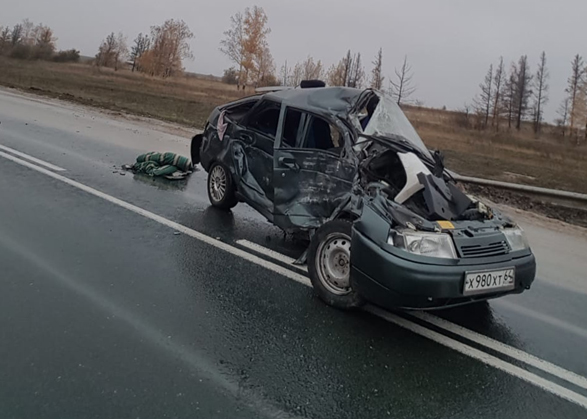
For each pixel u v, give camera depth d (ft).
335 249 11.60
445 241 9.98
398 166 12.83
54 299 10.28
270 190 15.74
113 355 8.51
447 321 11.50
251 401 7.67
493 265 10.12
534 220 24.79
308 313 11.09
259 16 127.03
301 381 8.38
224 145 18.53
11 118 34.58
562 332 11.54
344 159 12.73
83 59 180.86
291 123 15.24
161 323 9.84
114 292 10.96
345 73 126.82
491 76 155.12
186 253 14.01
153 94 91.04
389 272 9.71
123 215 16.75
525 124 151.53
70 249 13.14
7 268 11.49
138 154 28.40
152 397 7.48
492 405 8.29
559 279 15.78
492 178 41.14
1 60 132.77
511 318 12.09
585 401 8.64
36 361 8.08
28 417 6.77
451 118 127.44
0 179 18.93
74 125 36.19
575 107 136.46
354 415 7.61
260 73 129.80
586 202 26.45
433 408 8.02
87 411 7.02
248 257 14.29
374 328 10.69
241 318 10.48
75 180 20.33
